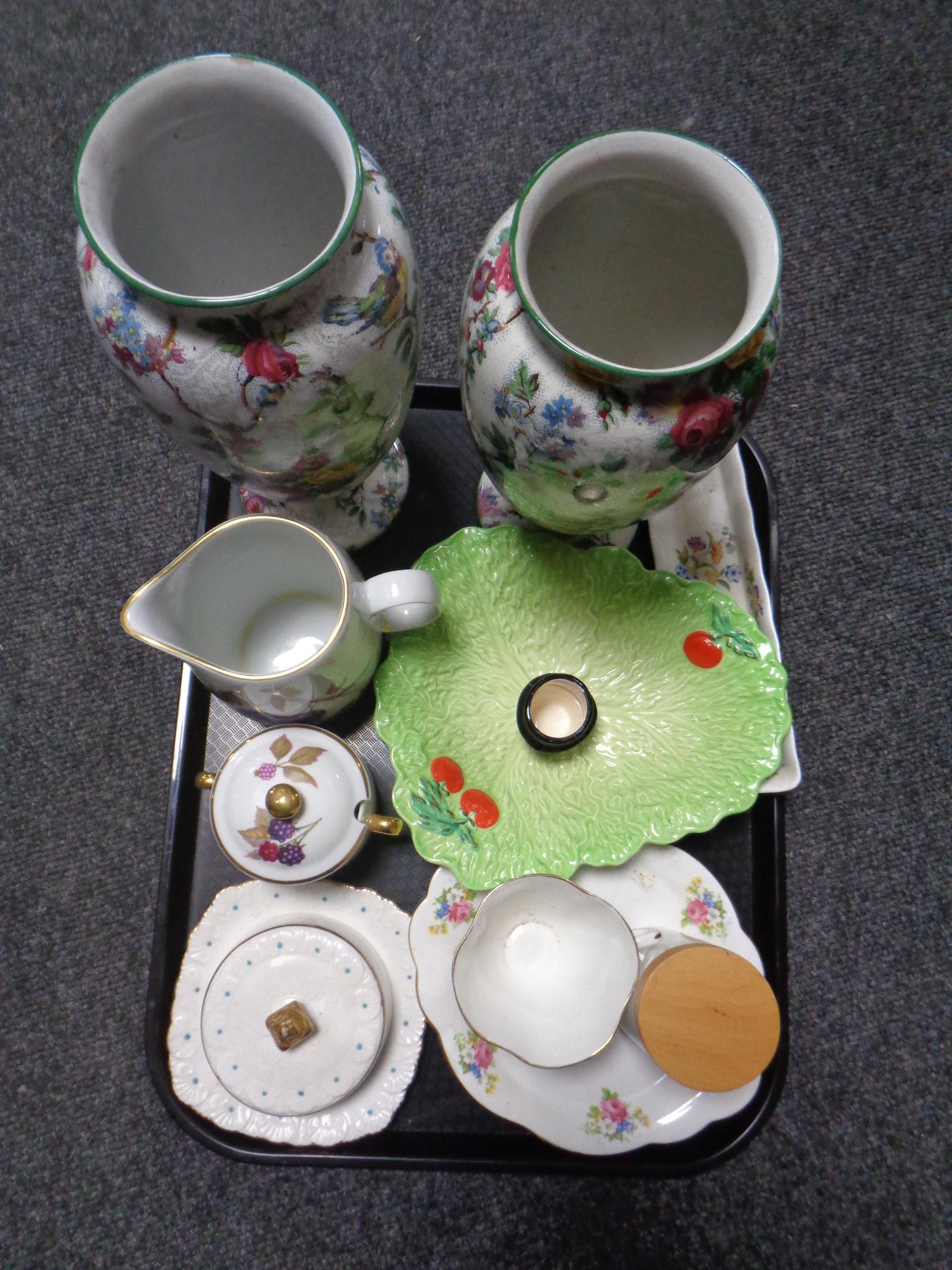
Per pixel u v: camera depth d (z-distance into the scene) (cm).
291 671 55
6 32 129
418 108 127
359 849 66
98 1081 104
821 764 112
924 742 113
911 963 107
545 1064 57
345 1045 64
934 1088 104
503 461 57
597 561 69
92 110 128
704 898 66
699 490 76
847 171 127
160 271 57
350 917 68
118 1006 106
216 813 65
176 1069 66
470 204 124
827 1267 100
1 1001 106
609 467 52
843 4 131
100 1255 100
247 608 69
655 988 58
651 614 70
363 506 74
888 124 128
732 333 60
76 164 45
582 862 64
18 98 128
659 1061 58
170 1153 102
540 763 69
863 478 119
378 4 129
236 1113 66
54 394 121
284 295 44
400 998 67
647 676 71
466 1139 67
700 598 69
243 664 70
